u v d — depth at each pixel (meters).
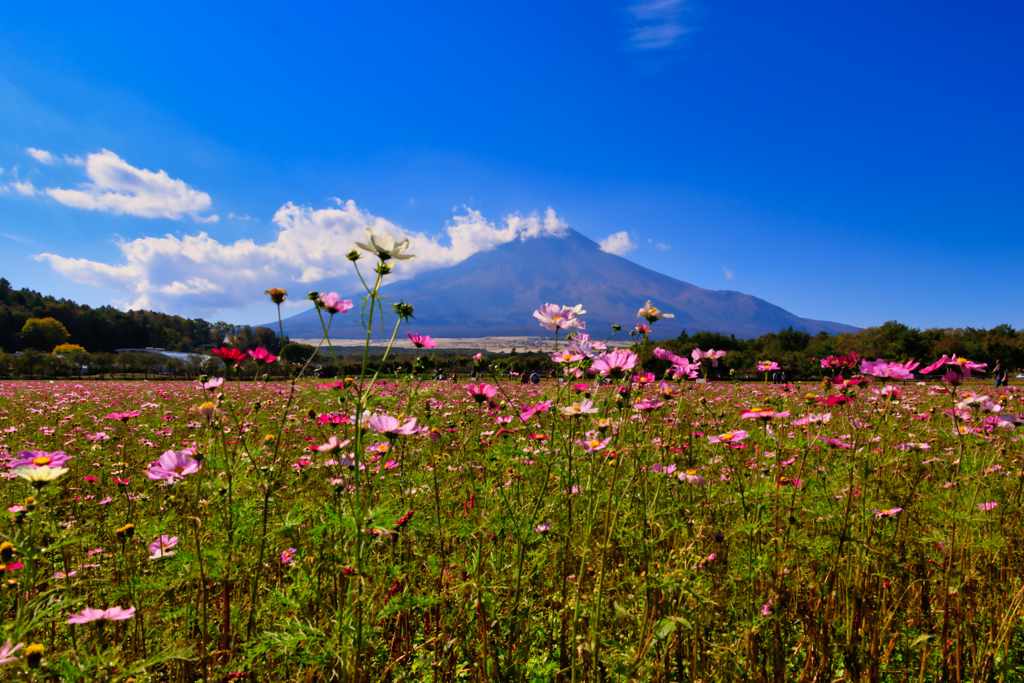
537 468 2.96
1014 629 2.14
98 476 3.49
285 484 2.30
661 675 1.70
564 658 1.90
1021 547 2.52
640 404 2.52
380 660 1.82
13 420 6.12
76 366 43.00
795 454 2.52
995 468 2.78
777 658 1.74
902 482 2.63
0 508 2.33
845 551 2.08
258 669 1.66
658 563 1.77
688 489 2.23
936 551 2.32
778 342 57.50
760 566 1.86
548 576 2.32
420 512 2.31
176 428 4.92
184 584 2.04
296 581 1.72
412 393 1.94
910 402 6.04
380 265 1.61
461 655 1.93
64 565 2.08
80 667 1.41
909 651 1.94
